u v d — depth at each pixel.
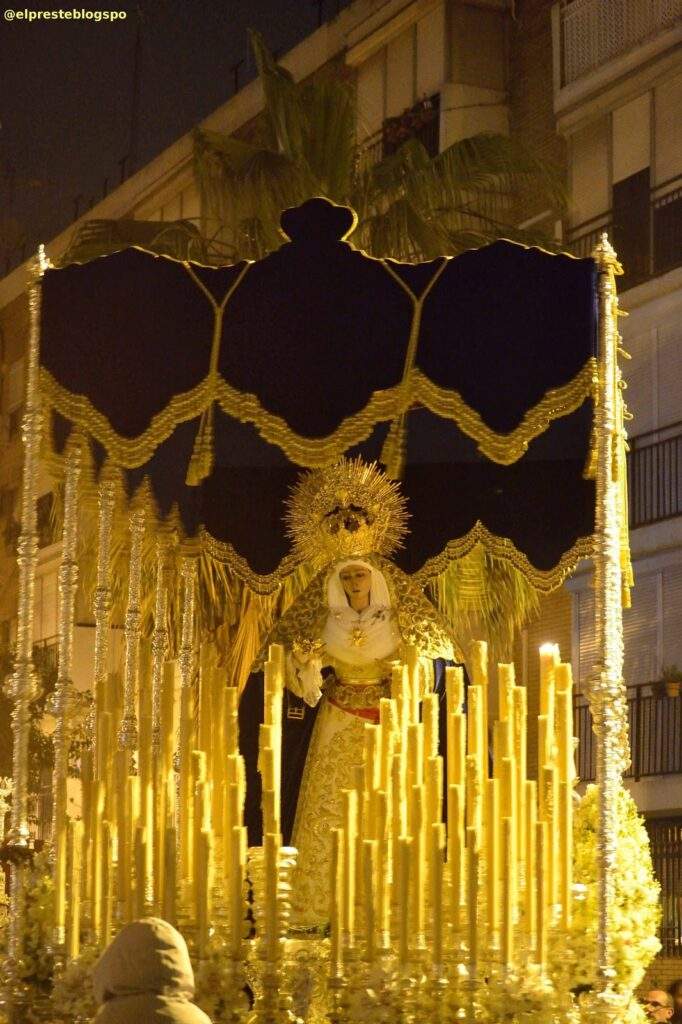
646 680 23.34
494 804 8.09
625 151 23.94
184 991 5.95
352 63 27.39
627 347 23.64
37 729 28.80
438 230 19.66
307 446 8.79
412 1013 7.84
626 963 8.17
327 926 9.24
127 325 9.03
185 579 11.03
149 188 28.88
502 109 25.88
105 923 8.45
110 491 9.39
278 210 19.47
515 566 9.11
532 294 8.57
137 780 8.58
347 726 9.61
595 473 8.46
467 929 8.07
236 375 8.88
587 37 24.50
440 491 9.51
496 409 8.53
